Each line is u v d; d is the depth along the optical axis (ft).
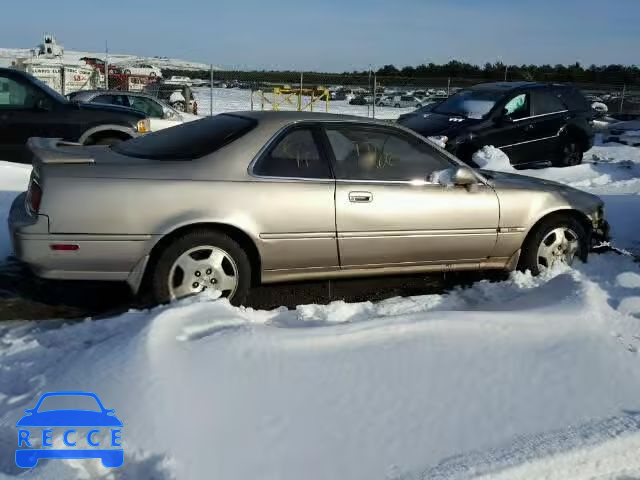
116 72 100.22
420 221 15.92
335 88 126.31
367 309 15.02
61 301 15.60
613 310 13.89
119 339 11.57
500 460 9.04
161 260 14.02
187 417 9.43
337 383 10.64
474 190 16.56
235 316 12.78
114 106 32.19
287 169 15.01
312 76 133.18
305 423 9.61
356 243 15.42
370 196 15.42
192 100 85.30
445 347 11.89
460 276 18.80
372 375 10.92
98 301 15.71
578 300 13.83
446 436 9.54
